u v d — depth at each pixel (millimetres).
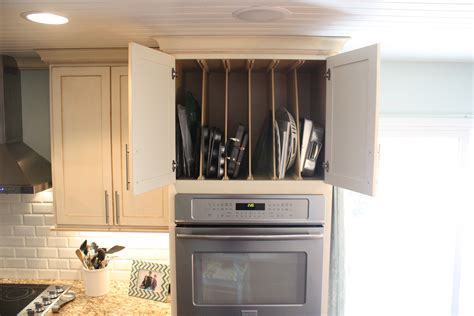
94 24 1224
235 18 1144
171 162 1369
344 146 1278
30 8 1051
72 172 1675
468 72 1980
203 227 1411
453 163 2141
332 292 1600
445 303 2232
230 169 1437
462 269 2172
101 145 1659
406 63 1962
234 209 1402
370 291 2219
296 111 1465
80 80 1642
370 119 1144
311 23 1204
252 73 1758
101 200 1684
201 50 1384
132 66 1124
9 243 2021
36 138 1946
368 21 1190
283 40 1362
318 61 1448
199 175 1430
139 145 1168
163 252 2020
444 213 2178
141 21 1181
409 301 2238
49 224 2002
